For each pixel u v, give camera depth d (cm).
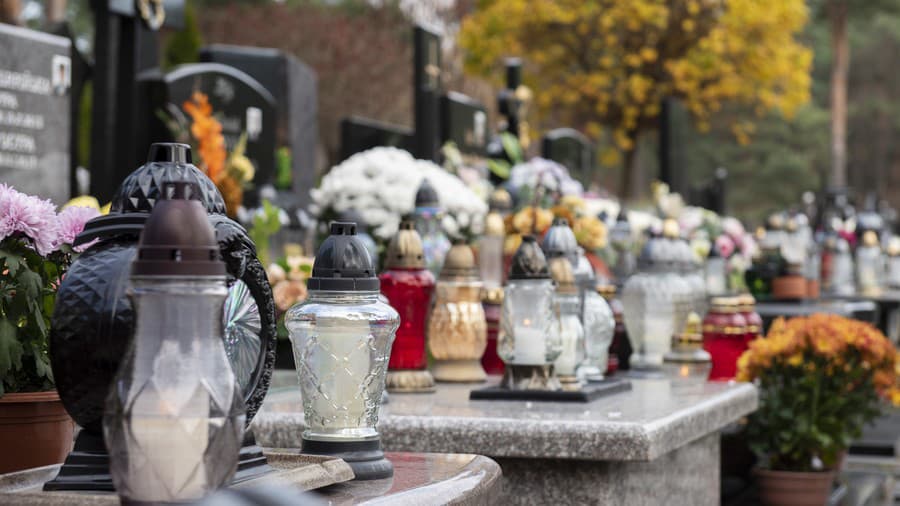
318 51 2719
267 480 179
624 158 2808
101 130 773
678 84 2650
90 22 3353
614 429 302
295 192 1070
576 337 366
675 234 486
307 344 223
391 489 198
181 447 143
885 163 5150
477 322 410
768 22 2636
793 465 595
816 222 1703
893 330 1179
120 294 175
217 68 855
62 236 248
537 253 351
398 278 378
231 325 193
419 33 956
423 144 957
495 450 308
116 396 145
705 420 359
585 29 2644
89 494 168
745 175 4441
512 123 1070
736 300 552
